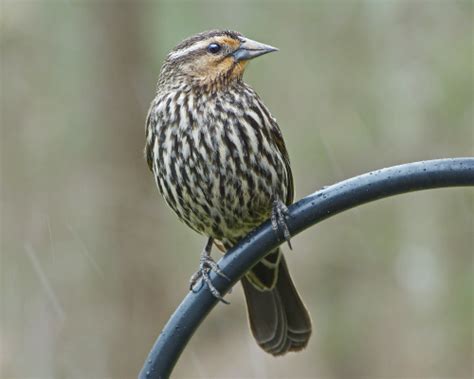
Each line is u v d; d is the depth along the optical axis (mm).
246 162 6996
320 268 16438
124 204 15523
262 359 17422
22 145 15711
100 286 15469
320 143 15102
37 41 15609
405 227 15609
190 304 5758
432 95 14328
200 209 7219
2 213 15609
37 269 15305
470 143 14359
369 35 15000
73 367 15383
